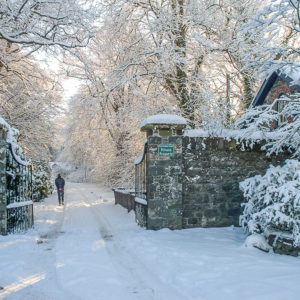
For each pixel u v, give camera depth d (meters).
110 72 14.14
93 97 16.66
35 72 14.01
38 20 10.54
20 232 7.98
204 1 13.70
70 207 14.52
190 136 8.34
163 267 5.22
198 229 8.13
